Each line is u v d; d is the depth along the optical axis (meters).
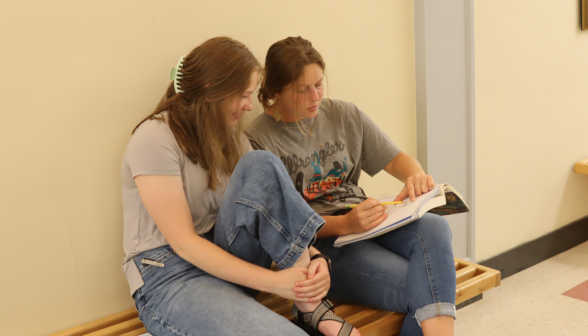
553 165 2.64
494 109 2.30
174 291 1.11
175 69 1.27
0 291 1.22
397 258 1.31
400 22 1.92
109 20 1.30
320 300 1.19
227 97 1.22
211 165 1.23
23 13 1.19
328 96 1.75
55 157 1.26
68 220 1.30
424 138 2.00
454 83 2.07
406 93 1.98
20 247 1.24
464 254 2.27
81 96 1.28
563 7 2.52
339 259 1.38
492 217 2.38
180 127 1.20
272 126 1.46
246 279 1.09
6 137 1.19
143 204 1.22
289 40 1.38
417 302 1.18
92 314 1.36
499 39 2.26
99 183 1.34
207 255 1.09
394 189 2.01
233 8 1.51
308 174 1.47
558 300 2.14
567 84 2.63
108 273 1.38
